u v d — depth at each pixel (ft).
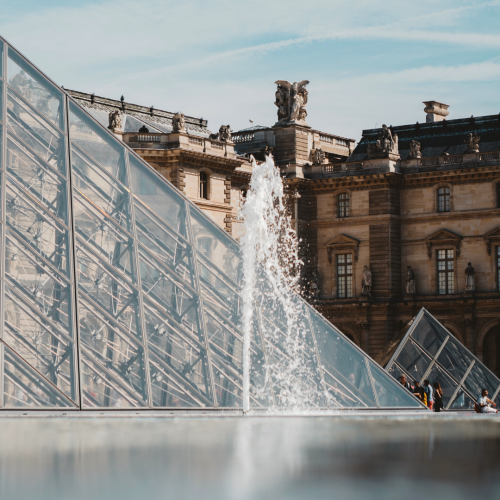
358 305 360.69
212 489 32.50
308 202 383.24
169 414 88.38
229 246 114.42
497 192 347.15
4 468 39.40
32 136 104.22
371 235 365.40
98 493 31.81
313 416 89.04
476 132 378.94
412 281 358.64
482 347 344.69
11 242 94.53
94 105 362.74
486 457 42.93
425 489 32.24
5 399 84.23
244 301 111.65
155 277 104.88
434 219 358.64
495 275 345.31
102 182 107.24
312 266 379.55
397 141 375.25
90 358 91.91
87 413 87.04
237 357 107.04
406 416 90.17
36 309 91.25
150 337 99.45
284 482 34.27
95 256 100.48
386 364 156.66
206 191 343.46
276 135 392.27
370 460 41.78
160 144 334.44
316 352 116.88
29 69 108.58
